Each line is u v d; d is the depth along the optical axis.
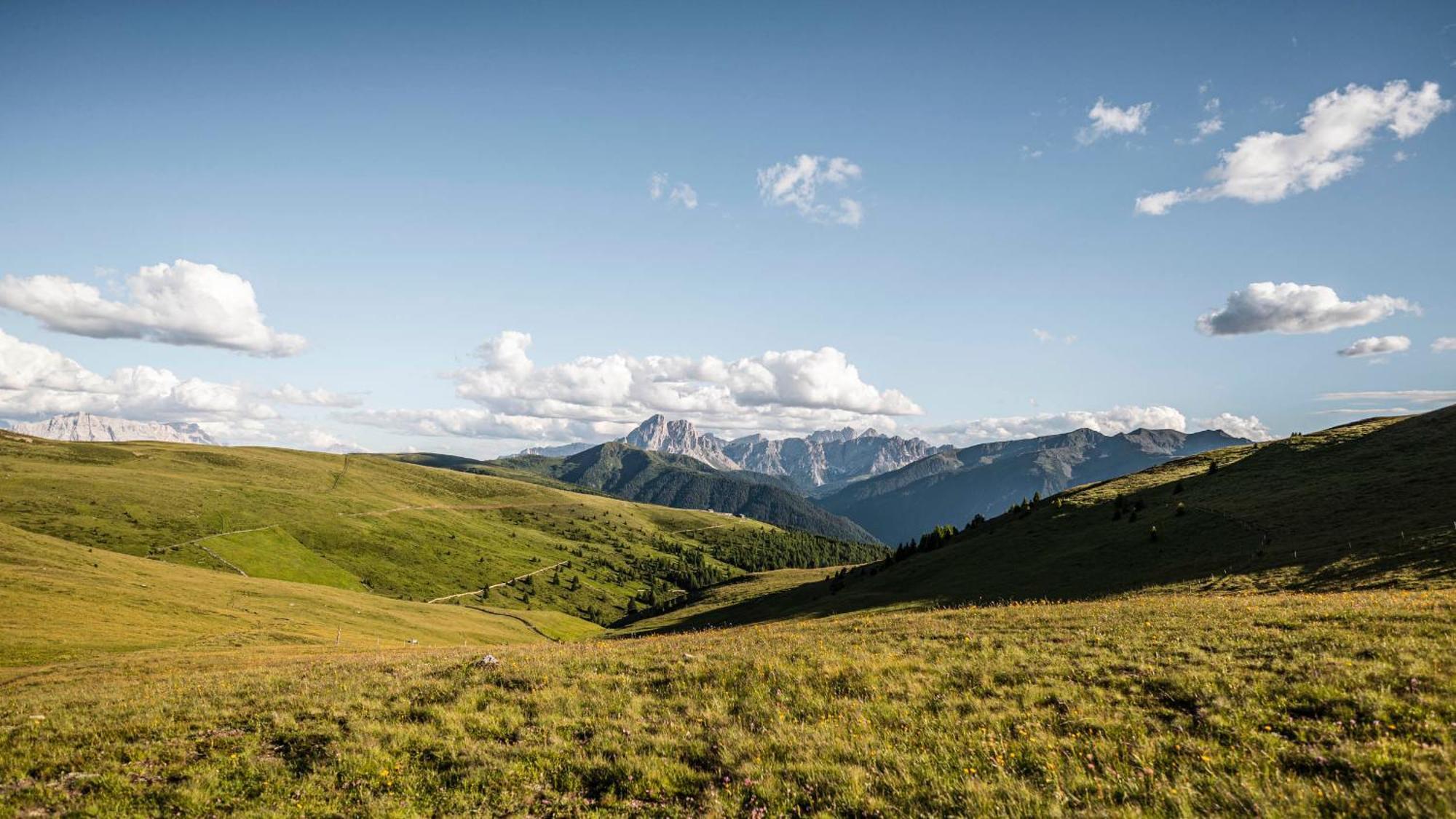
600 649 29.42
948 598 73.00
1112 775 11.92
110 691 25.62
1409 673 14.71
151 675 34.94
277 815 13.19
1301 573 43.84
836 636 27.48
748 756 14.55
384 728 17.86
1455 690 13.55
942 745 14.05
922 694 17.69
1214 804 10.52
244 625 97.38
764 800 12.58
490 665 24.45
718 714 17.48
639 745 15.72
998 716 15.39
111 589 100.50
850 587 110.12
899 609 71.25
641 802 13.03
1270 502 69.12
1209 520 70.12
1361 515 55.62
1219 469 93.06
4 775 15.17
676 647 27.41
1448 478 58.50
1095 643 21.44
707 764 14.50
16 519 194.50
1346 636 18.48
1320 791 10.40
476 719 18.27
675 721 17.23
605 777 14.23
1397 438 80.06
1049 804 11.09
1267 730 13.17
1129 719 14.47
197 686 25.31
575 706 18.98
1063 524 93.25
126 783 14.66
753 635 31.66
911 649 23.12
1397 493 58.84
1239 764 11.81
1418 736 11.90
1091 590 60.03
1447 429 76.56
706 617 143.12
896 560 129.50
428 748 16.52
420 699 20.73
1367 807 9.80
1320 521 58.31
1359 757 11.24
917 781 12.55
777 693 18.84
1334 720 13.16
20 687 34.69
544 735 16.88
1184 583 50.50
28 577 95.62
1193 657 18.25
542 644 37.44
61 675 39.56
